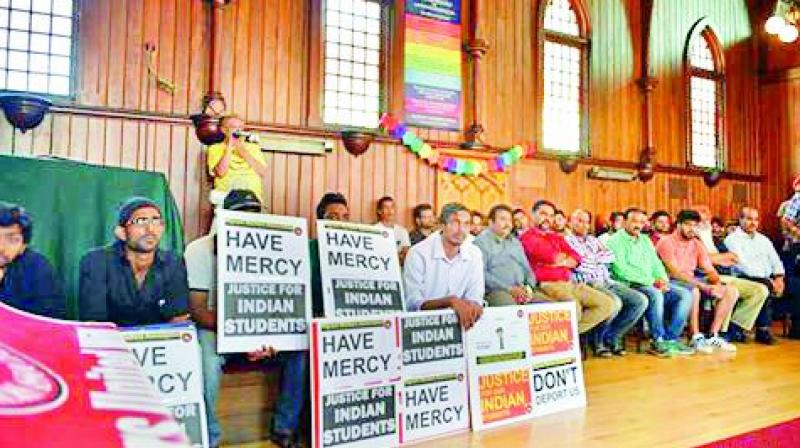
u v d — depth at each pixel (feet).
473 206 20.47
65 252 9.20
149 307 8.18
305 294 9.03
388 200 17.74
